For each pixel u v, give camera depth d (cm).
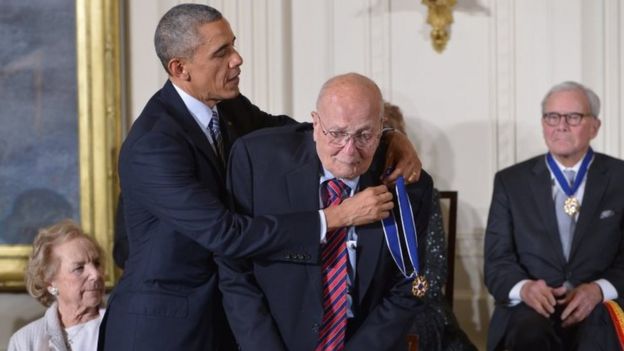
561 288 752
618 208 778
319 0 916
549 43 904
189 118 552
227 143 579
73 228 707
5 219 906
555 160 799
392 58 916
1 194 905
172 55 555
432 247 746
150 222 547
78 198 902
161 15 902
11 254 902
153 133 532
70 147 900
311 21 918
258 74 904
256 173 523
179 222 523
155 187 526
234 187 528
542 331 720
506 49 908
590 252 771
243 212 526
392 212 516
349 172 488
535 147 910
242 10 902
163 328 536
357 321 529
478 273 920
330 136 482
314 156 520
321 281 512
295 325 517
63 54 895
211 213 517
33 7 894
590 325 733
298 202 516
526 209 793
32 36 895
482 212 915
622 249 777
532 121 909
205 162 545
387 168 525
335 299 514
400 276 532
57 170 902
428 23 909
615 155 891
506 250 793
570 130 779
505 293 768
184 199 521
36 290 704
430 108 915
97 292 700
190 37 550
